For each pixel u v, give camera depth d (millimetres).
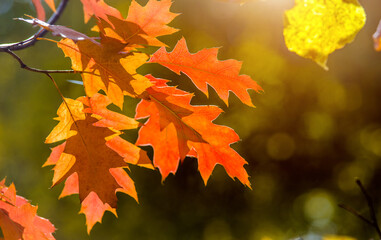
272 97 9758
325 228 11023
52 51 11344
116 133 1414
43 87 10109
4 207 1395
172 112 1421
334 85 9914
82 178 1409
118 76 1255
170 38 9344
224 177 9734
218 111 1421
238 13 9555
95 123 1401
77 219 10195
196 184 9617
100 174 1414
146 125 1417
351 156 10477
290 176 10398
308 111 9969
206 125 1423
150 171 9422
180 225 9727
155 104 1402
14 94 16781
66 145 1400
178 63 1424
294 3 1229
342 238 1824
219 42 9664
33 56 14664
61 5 1453
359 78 9836
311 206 11086
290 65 9664
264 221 10320
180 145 1439
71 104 1366
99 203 1477
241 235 10062
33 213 1431
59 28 1064
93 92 1302
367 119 10211
